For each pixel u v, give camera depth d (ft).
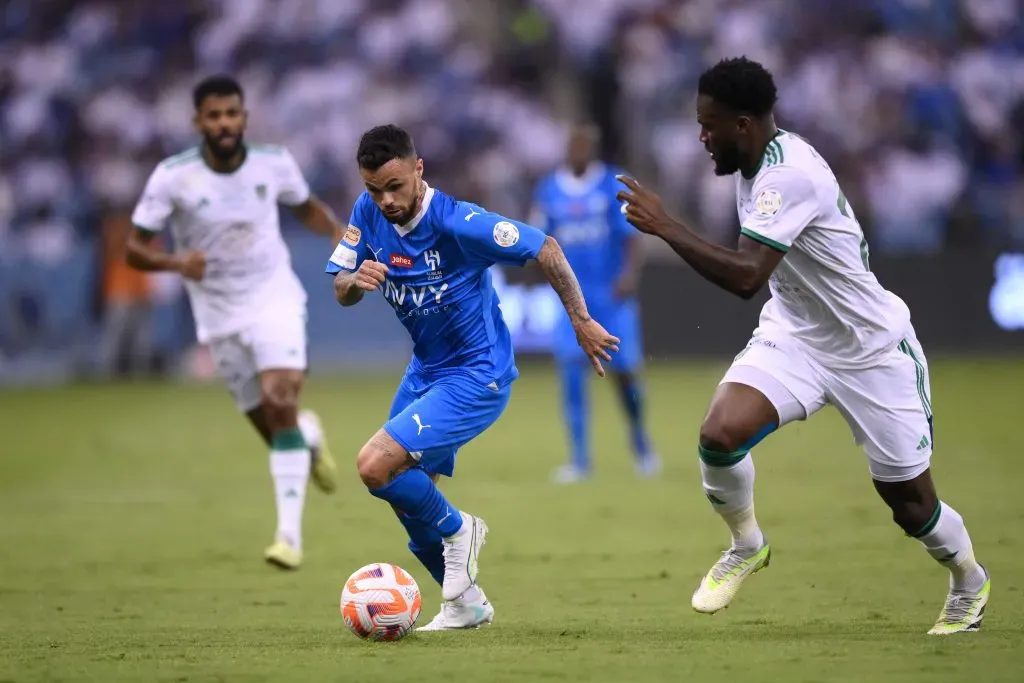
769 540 96.78
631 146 269.23
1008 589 76.54
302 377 94.84
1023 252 252.83
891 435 64.39
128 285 250.57
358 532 106.42
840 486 124.77
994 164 272.92
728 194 261.44
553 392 224.74
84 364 253.44
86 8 288.30
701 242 61.36
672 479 134.10
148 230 94.07
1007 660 56.95
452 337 67.31
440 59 276.62
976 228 263.49
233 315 95.45
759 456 148.46
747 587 79.82
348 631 68.18
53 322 252.62
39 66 278.67
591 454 156.56
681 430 173.06
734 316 247.50
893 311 64.54
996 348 251.80
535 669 56.03
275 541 99.04
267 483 136.87
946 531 64.59
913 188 262.47
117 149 268.41
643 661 57.67
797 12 281.33
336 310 252.62
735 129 63.36
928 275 250.57
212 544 102.17
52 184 264.31
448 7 282.15
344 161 266.36
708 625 68.49
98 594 81.92
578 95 276.82
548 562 90.99
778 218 61.57
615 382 138.82
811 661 57.26
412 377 69.46
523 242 64.49
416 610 64.64
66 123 274.36
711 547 96.22
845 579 81.82
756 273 61.31
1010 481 123.24
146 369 254.68
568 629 67.72
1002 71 278.87
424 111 270.26
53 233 255.91
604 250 138.72
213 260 95.30
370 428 172.86
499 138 269.03
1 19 286.66
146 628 70.18
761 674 54.54
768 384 64.95
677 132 266.36
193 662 59.16
